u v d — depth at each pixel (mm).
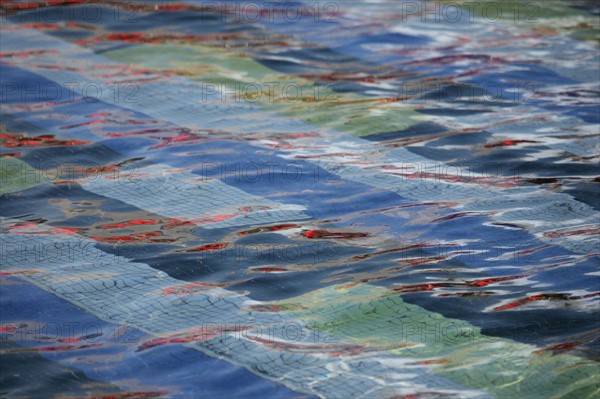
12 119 5785
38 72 6543
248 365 3330
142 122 5805
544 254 4195
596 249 4230
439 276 4008
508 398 3123
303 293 3871
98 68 6676
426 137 5605
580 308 3721
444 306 3754
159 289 3898
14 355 3391
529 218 4555
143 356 3393
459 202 4750
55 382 3230
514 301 3787
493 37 7551
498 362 3340
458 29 7742
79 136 5570
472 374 3266
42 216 4586
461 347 3445
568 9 8359
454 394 3146
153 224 4512
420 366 3318
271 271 4059
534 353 3396
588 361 3330
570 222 4504
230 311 3725
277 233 4422
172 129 5703
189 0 8312
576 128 5734
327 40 7391
